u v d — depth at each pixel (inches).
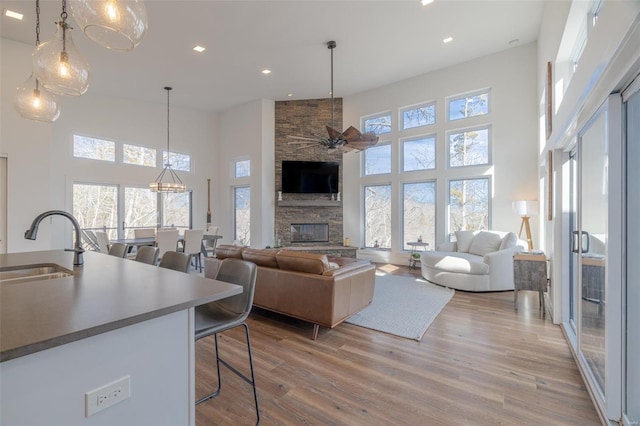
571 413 71.2
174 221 298.2
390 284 192.7
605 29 61.3
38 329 34.7
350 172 291.4
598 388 75.8
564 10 117.3
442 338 112.9
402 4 154.9
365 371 89.7
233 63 210.7
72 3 71.2
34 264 80.9
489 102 217.6
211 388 81.0
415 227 256.2
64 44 90.3
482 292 174.4
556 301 124.8
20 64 173.9
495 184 213.5
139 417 41.6
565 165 122.3
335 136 174.2
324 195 295.4
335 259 158.1
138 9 76.0
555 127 120.8
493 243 193.8
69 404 35.1
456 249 217.5
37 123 178.1
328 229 294.7
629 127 67.3
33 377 32.5
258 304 130.5
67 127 233.5
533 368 91.2
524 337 113.3
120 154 261.6
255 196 289.4
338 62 215.8
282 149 291.4
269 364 93.7
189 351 47.6
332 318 110.3
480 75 217.8
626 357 66.5
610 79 65.2
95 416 37.2
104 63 203.9
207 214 316.8
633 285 65.6
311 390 80.1
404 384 83.0
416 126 252.5
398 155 260.7
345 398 76.7
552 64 138.6
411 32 180.4
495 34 187.3
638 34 50.4
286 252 125.0
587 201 89.2
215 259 151.2
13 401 31.3
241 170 313.3
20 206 172.7
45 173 180.7
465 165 228.5
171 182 292.8
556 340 110.5
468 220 229.0
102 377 37.8
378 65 223.8
